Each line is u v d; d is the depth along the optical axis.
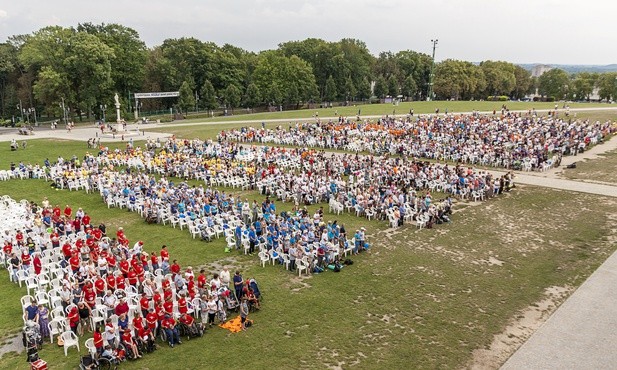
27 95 117.75
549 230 32.34
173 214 35.25
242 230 29.70
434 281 24.56
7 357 18.02
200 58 129.62
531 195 40.81
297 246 26.19
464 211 37.16
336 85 149.50
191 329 19.42
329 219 36.09
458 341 18.75
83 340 19.45
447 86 156.88
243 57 152.38
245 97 131.25
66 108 106.50
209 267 26.75
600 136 62.41
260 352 18.11
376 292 23.33
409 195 37.25
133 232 33.38
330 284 24.36
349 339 18.97
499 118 79.12
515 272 25.62
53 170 49.09
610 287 23.42
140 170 53.62
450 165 53.22
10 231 30.84
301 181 42.38
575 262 26.75
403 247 29.75
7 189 46.16
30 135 83.75
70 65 101.69
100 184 43.38
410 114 93.94
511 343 18.58
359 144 62.19
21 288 24.47
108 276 23.28
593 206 37.19
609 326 19.75
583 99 183.00
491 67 176.38
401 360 17.45
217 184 47.78
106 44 112.88
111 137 78.62
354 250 28.69
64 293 21.20
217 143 67.62
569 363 17.16
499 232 32.28
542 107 106.88
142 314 20.17
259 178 46.44
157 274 24.27
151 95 107.31
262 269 26.53
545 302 22.05
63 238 29.59
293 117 100.06
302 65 139.00
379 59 175.00
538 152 51.66
